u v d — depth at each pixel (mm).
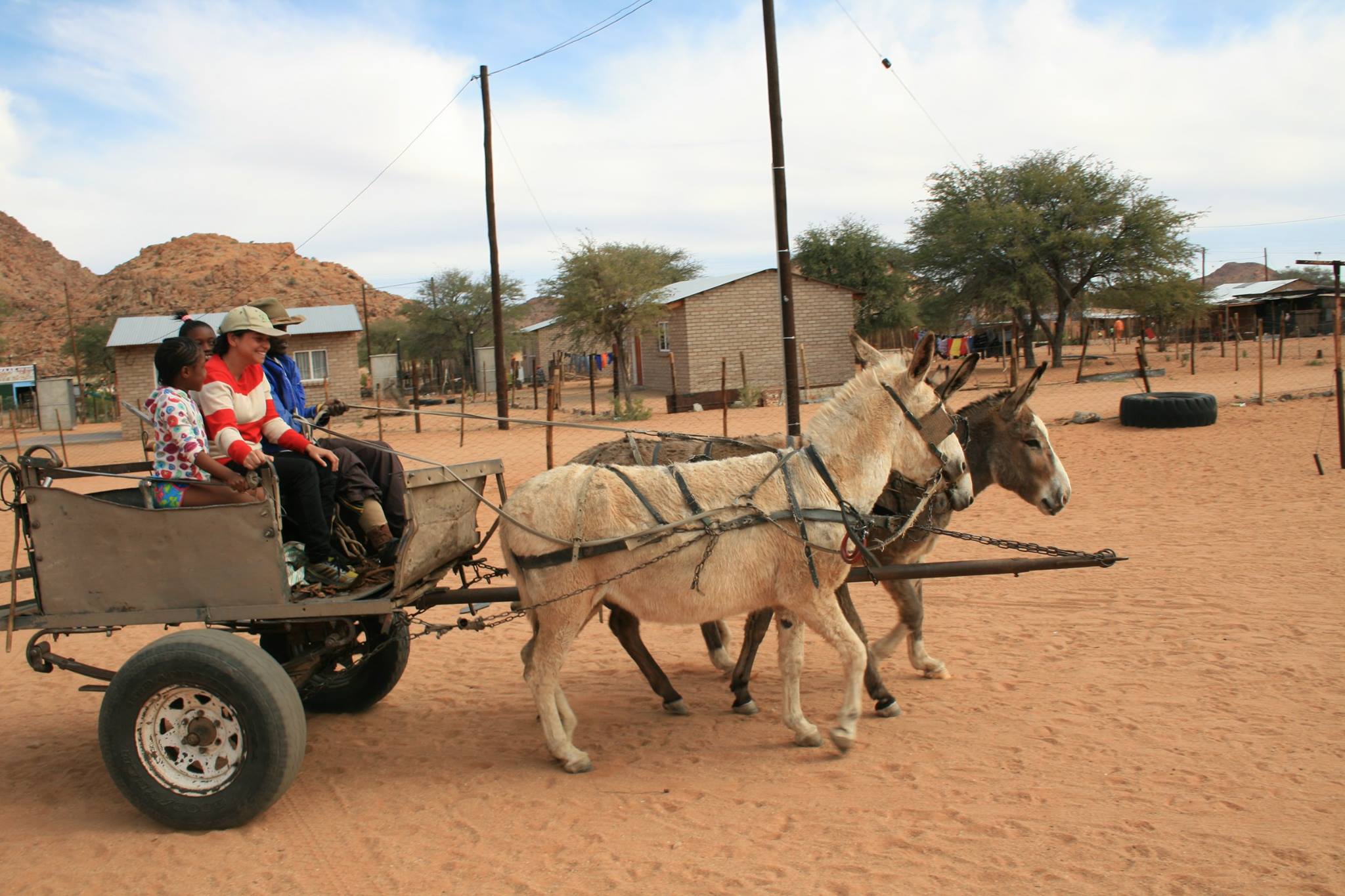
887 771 5500
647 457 6957
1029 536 11688
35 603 5859
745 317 36062
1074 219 36469
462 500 5977
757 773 5578
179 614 5238
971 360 6121
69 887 4559
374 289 110188
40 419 39781
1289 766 5258
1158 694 6457
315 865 4688
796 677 5930
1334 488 13180
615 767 5781
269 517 5090
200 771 5180
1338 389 14578
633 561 5402
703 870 4430
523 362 59000
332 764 6012
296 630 6105
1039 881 4219
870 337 49156
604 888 4312
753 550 5480
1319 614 7957
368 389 49500
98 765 6156
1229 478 14539
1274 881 4148
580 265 33906
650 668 6656
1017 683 6883
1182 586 9078
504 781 5629
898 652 7836
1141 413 19438
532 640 6004
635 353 44781
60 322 96500
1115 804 4918
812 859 4488
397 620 5895
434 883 4453
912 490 6621
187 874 4645
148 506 5547
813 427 5848
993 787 5195
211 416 5500
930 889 4184
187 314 7750
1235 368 34156
